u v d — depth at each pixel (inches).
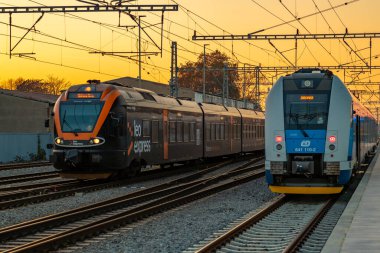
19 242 489.4
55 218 572.1
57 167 989.8
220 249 454.6
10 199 791.1
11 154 1740.9
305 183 743.1
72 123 984.9
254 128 2015.3
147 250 454.6
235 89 4266.7
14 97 2315.5
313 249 458.9
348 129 745.0
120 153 988.6
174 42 1877.5
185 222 593.6
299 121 747.4
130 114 1029.2
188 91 3058.6
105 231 539.5
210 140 1503.4
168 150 1213.7
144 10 1093.1
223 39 1354.6
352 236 450.0
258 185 973.8
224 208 698.2
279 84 767.7
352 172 815.1
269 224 581.6
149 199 792.9
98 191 888.3
